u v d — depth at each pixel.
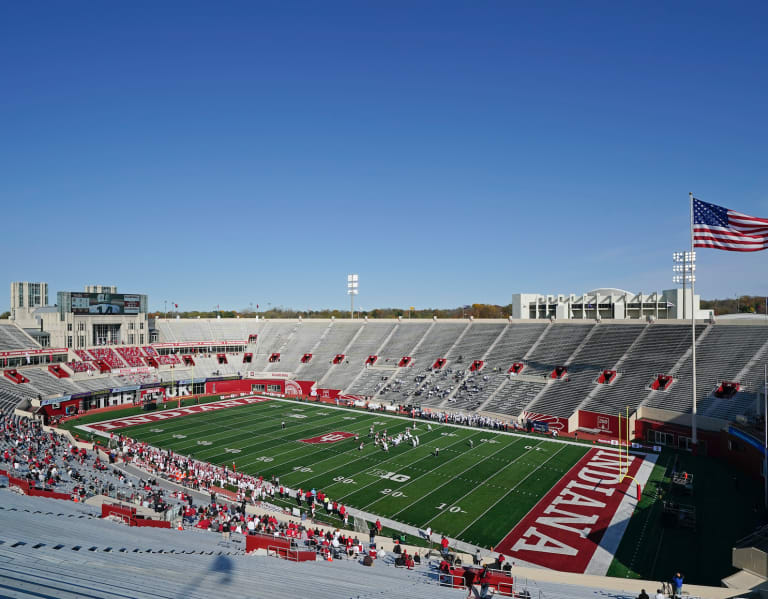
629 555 29.36
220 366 91.56
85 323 80.75
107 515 28.02
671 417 52.34
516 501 38.03
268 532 29.56
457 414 65.94
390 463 47.16
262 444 53.62
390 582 20.69
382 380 79.38
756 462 41.03
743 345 56.22
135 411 70.94
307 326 100.56
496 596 20.08
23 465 38.28
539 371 69.00
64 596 10.78
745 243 39.88
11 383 65.44
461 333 84.75
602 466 45.88
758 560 23.83
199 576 15.62
